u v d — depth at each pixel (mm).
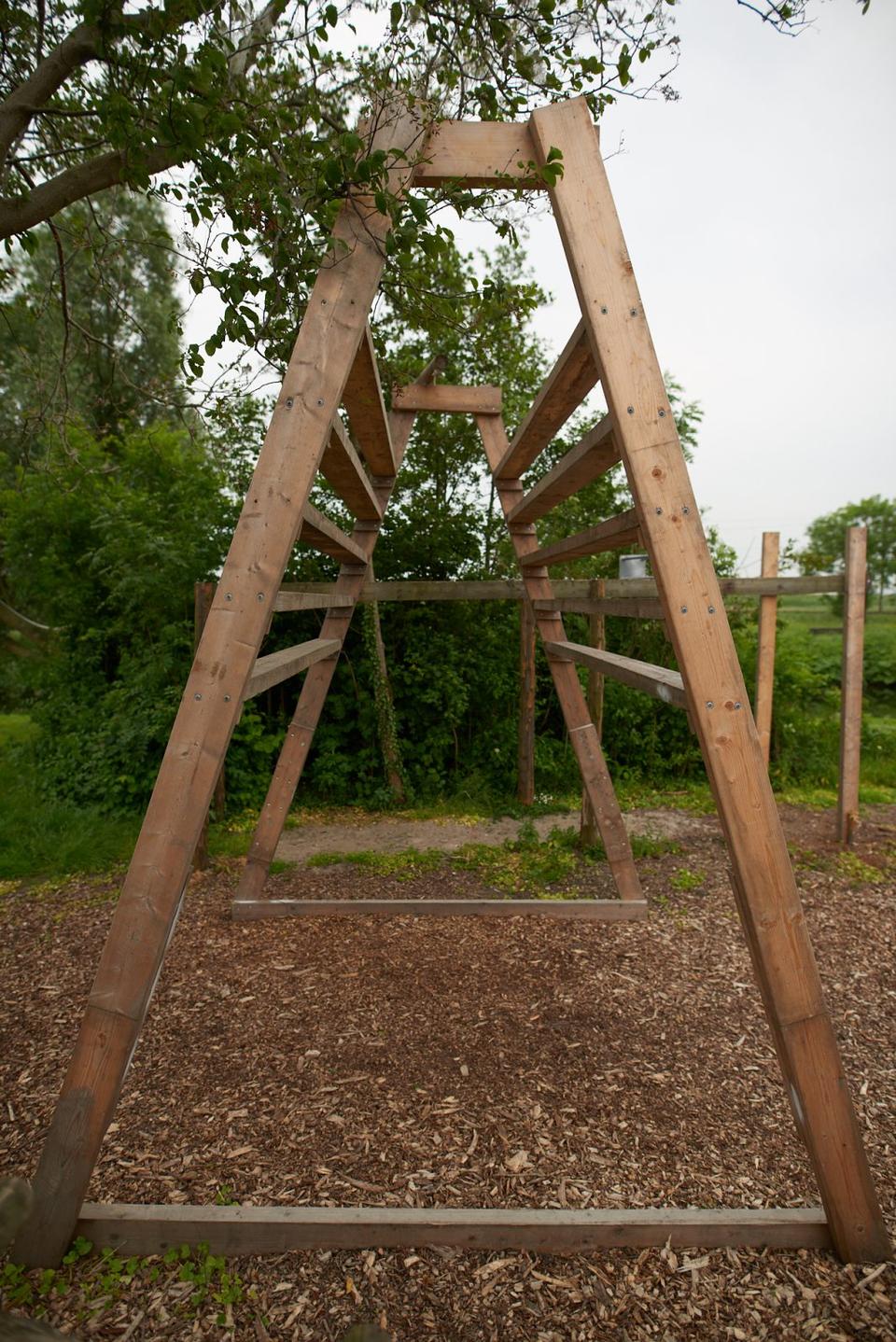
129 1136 2174
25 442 4023
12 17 2686
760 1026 2842
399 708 7301
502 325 5617
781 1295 1645
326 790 7074
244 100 2242
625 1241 1774
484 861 5039
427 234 2074
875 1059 2625
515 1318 1586
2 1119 2270
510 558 7625
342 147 1865
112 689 6645
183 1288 1650
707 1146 2145
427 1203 1904
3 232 2572
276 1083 2449
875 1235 1733
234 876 4750
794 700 7855
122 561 6305
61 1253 1719
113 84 2250
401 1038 2730
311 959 3410
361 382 2549
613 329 1890
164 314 8617
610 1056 2619
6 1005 3029
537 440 3219
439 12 2346
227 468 7379
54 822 5430
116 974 1756
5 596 8344
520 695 6980
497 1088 2426
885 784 7801
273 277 2145
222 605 1892
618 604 2588
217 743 1850
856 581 5461
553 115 2045
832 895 4414
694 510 1828
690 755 7887
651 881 4625
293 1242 1762
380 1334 1094
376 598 4707
